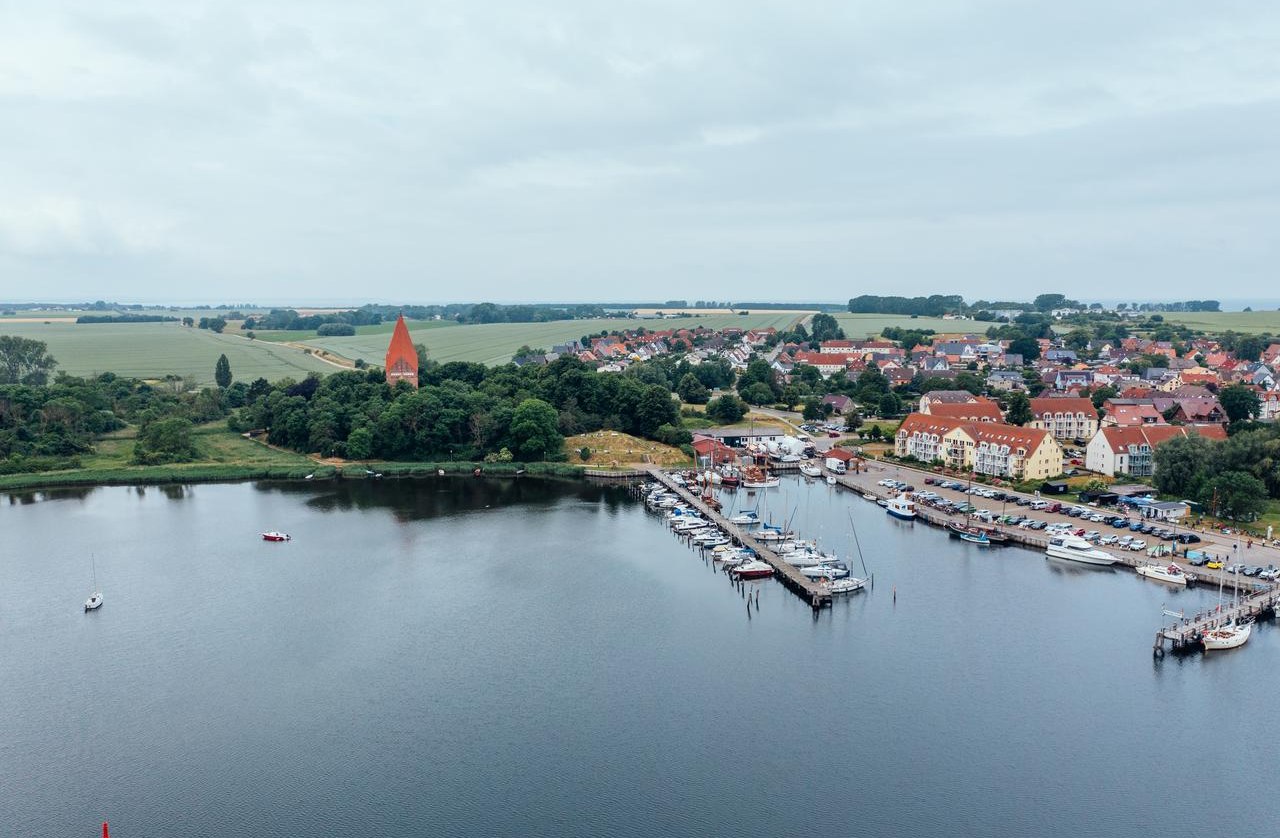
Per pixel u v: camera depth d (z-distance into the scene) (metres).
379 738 115.94
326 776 107.56
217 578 175.38
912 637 145.25
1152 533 190.88
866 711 122.00
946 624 150.12
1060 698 124.94
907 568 178.62
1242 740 114.38
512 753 112.31
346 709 123.31
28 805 102.50
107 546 197.12
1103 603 157.62
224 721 120.44
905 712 121.62
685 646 143.00
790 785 105.44
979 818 99.56
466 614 156.75
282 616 155.88
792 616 155.00
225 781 106.81
